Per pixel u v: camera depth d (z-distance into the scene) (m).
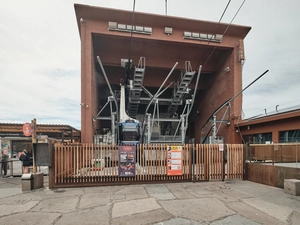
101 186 8.36
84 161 8.44
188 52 21.22
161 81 23.44
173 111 25.47
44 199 6.59
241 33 20.03
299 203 6.20
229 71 20.59
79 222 4.80
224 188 8.05
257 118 18.66
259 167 9.10
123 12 17.38
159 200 6.44
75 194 7.16
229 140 20.34
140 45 19.95
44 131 17.28
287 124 14.92
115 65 20.72
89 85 17.05
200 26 19.19
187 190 7.71
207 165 9.46
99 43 19.30
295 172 7.63
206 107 25.53
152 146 9.05
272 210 5.58
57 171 8.16
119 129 17.16
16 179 10.31
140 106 29.06
